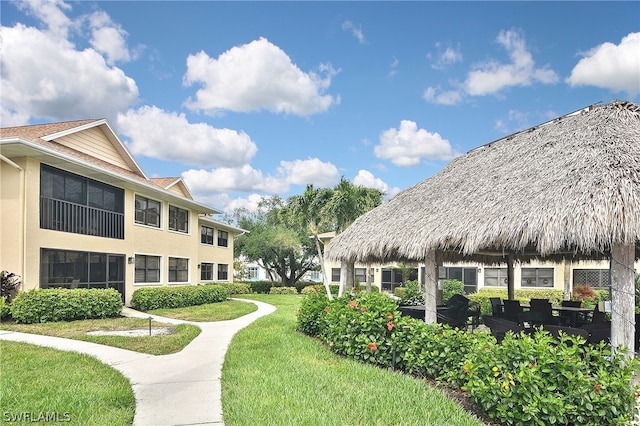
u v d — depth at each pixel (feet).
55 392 19.61
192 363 26.43
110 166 57.62
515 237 19.63
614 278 18.76
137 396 19.90
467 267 90.43
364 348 25.35
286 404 18.15
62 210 47.57
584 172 19.95
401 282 101.45
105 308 46.47
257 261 130.21
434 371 21.39
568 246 19.76
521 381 15.71
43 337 34.09
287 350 28.89
